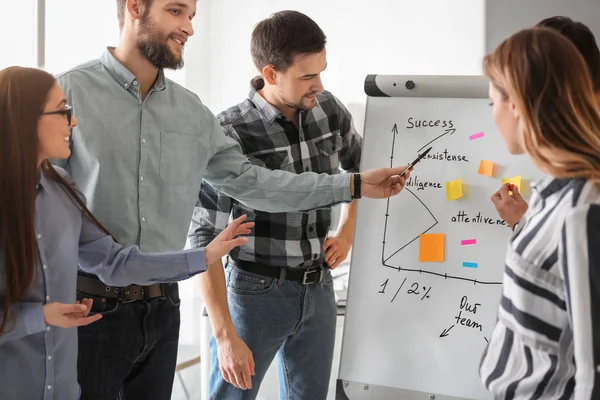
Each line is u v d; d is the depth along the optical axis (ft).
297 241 7.13
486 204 6.97
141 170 6.09
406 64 11.46
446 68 11.19
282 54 6.73
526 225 4.48
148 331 6.07
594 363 3.96
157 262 5.59
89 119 5.96
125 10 6.12
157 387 6.33
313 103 7.02
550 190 4.36
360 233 7.20
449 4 11.06
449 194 7.04
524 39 4.35
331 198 6.79
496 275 6.84
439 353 6.89
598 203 4.07
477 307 6.86
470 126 7.12
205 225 7.13
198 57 12.65
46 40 10.03
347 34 11.82
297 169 7.28
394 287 7.07
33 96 4.90
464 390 6.79
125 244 6.03
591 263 3.98
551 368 4.27
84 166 5.96
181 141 6.35
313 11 12.00
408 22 11.37
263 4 12.23
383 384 7.00
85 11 10.63
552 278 4.21
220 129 6.79
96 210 5.93
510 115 4.50
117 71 6.10
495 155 7.02
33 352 5.08
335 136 7.55
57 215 5.27
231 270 7.20
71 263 5.32
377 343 7.05
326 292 7.42
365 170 7.30
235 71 12.57
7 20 9.14
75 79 6.04
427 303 6.98
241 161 6.81
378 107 7.37
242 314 7.09
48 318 4.83
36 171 4.96
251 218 7.09
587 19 10.19
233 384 6.93
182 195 6.34
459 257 6.96
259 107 7.16
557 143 4.23
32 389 5.11
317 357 7.38
